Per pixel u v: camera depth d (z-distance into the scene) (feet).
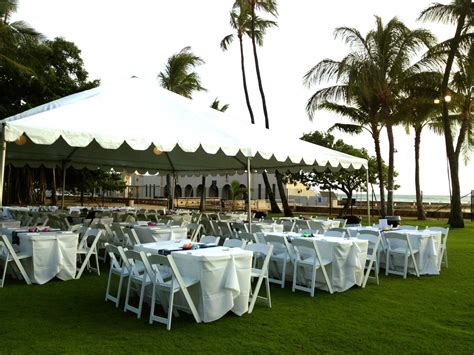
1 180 19.52
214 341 13.28
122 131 21.65
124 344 12.94
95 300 17.79
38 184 88.79
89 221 31.24
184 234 27.35
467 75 54.90
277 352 12.54
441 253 26.20
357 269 20.79
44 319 15.21
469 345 13.26
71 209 47.73
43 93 72.33
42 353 12.15
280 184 69.56
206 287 14.90
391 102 57.41
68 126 20.24
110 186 109.29
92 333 13.85
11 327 14.32
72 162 49.57
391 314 16.49
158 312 16.22
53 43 77.36
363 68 54.29
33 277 20.36
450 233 47.47
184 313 16.15
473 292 20.22
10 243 21.42
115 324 14.78
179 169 56.95
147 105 27.48
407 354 12.55
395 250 24.47
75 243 21.84
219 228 32.71
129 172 54.49
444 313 16.69
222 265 15.23
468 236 44.47
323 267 19.61
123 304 17.31
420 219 70.69
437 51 54.39
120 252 16.49
